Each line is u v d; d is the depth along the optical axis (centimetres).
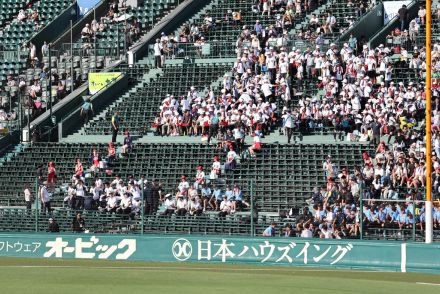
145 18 13262
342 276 6444
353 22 11506
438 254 6744
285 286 5591
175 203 8775
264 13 12094
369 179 8756
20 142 11206
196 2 13075
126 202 8756
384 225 7562
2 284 5606
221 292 5234
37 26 13812
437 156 8894
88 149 10731
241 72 10900
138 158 10238
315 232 7906
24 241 8162
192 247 7631
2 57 13225
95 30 13175
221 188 8850
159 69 11881
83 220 8862
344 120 9894
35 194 9000
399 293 5362
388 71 10244
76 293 5153
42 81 12506
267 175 9494
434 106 9738
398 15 11538
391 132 9556
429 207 6919
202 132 10494
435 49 10412
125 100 11581
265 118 10231
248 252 7444
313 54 10681
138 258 7794
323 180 9188
